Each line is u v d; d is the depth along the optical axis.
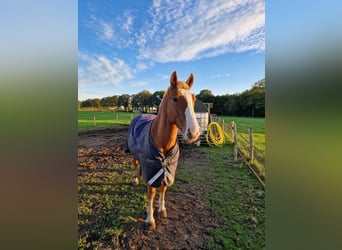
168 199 2.51
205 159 3.66
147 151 1.78
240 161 3.51
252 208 2.32
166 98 1.66
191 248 1.83
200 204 2.40
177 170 3.24
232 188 2.70
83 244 1.90
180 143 4.38
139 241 1.90
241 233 2.02
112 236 1.95
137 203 2.44
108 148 4.15
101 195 2.59
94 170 3.25
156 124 1.76
